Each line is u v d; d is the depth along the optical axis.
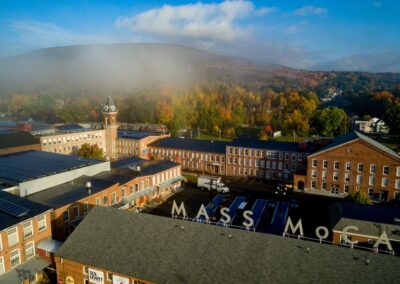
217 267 31.16
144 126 174.00
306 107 181.38
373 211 52.41
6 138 87.94
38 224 42.56
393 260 28.91
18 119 198.38
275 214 64.44
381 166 75.44
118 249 35.34
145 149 114.81
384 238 37.78
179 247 33.91
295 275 29.11
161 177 77.38
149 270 32.38
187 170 105.38
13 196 47.56
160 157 112.25
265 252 31.55
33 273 39.34
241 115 195.25
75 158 75.31
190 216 63.31
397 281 27.16
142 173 72.88
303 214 65.50
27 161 71.75
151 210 67.00
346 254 29.98
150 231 36.34
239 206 65.50
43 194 54.50
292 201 70.94
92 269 35.22
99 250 35.88
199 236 34.50
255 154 95.81
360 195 62.09
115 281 33.88
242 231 34.12
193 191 80.62
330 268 29.08
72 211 51.16
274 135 160.88
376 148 75.25
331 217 55.22
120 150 119.25
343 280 27.98
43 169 64.94
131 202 66.06
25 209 42.34
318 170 81.81
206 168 103.94
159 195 75.31
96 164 69.44
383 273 27.94
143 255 34.00
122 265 33.56
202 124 185.00
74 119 197.25
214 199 73.06
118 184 62.25
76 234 38.44
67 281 37.69
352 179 78.62
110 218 39.09
